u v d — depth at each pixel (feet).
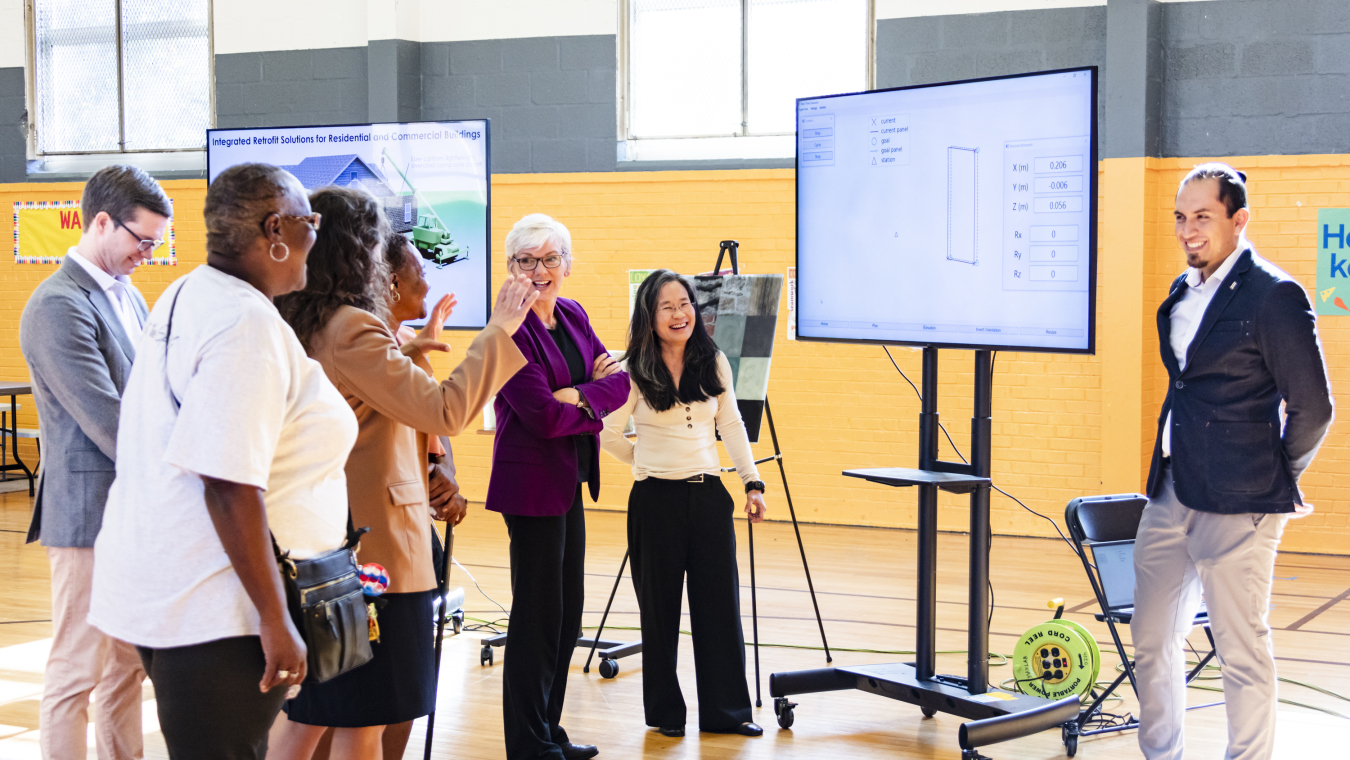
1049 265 10.03
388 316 7.14
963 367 22.31
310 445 5.72
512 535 9.96
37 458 28.37
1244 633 8.87
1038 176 10.05
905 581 18.49
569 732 11.38
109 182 8.66
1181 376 9.18
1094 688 12.44
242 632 5.33
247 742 5.47
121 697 8.91
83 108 27.99
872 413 23.04
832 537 22.22
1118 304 21.07
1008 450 22.25
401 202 14.16
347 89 26.05
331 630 5.57
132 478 5.42
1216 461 8.85
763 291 14.65
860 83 23.16
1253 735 8.87
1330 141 20.38
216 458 5.12
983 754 10.70
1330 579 18.53
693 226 23.93
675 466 11.03
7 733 11.20
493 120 25.41
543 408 9.41
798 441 23.58
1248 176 20.81
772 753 10.77
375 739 6.93
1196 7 20.97
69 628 8.45
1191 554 9.12
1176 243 21.29
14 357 28.43
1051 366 21.81
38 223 27.96
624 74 24.56
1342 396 20.30
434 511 8.59
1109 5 20.92
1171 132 21.26
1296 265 20.54
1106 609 11.21
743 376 14.43
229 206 5.54
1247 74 20.77
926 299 10.95
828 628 15.56
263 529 5.26
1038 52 21.89
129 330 8.95
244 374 5.25
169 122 27.43
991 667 13.75
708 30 24.07
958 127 10.55
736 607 11.34
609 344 24.62
